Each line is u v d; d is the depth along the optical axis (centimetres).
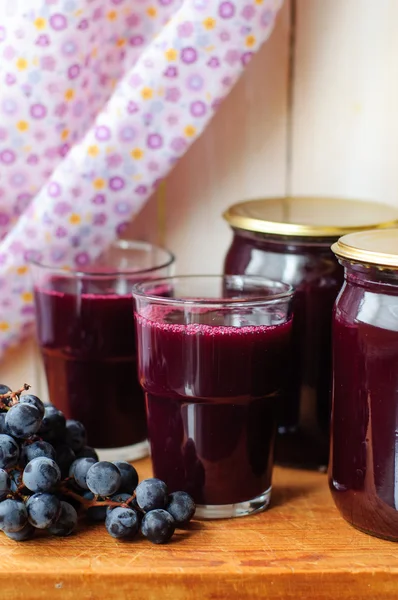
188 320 58
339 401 58
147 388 60
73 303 65
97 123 67
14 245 69
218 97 67
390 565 55
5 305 70
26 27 66
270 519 60
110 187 68
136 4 69
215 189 73
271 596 55
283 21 70
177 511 58
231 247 66
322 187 73
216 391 58
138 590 55
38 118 68
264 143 72
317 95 71
